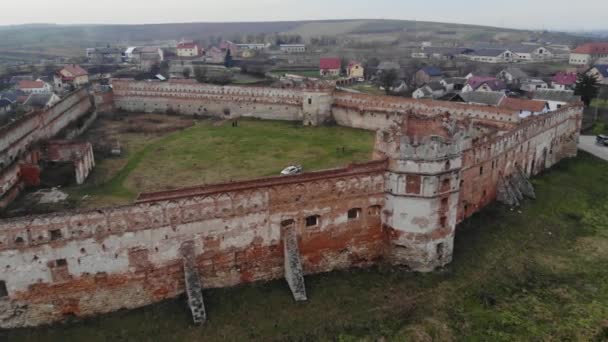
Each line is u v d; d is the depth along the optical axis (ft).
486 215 181.37
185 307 122.52
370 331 118.62
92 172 212.43
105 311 120.78
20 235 109.81
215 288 129.18
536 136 222.89
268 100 332.19
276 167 218.79
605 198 208.64
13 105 419.74
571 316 126.72
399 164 135.44
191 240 123.54
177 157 235.81
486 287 136.98
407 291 133.90
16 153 205.16
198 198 121.08
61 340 112.57
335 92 317.01
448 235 143.02
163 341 112.57
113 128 305.32
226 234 126.62
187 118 341.00
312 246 137.69
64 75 561.84
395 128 147.13
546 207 193.16
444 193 137.59
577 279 144.05
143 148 253.24
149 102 361.92
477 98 368.48
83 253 115.14
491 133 191.31
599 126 334.85
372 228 143.84
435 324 121.60
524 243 163.53
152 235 119.34
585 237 171.73
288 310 124.06
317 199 134.10
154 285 123.13
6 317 114.21
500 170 193.98
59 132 268.00
